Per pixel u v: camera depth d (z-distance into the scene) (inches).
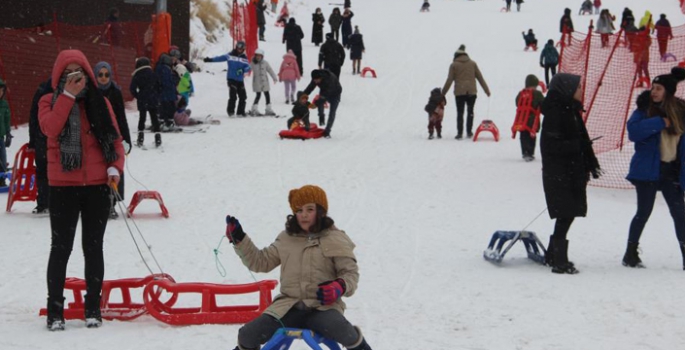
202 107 941.8
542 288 304.0
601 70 663.1
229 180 551.2
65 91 243.1
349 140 740.0
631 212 460.4
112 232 400.5
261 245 379.6
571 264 329.4
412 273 331.0
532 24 1702.8
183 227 415.5
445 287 308.8
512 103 962.7
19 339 240.7
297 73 981.2
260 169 593.6
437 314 272.7
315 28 1485.0
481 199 495.2
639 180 334.0
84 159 249.3
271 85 1119.6
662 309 274.7
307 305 192.1
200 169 590.6
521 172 584.1
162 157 641.0
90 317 255.3
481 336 248.8
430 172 588.1
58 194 249.9
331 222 197.5
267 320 190.7
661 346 238.1
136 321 262.8
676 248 374.3
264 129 796.6
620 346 238.5
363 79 1152.2
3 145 524.7
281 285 196.7
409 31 1630.2
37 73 797.2
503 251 343.9
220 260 351.6
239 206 469.4
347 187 532.7
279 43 1504.7
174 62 813.9
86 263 255.1
